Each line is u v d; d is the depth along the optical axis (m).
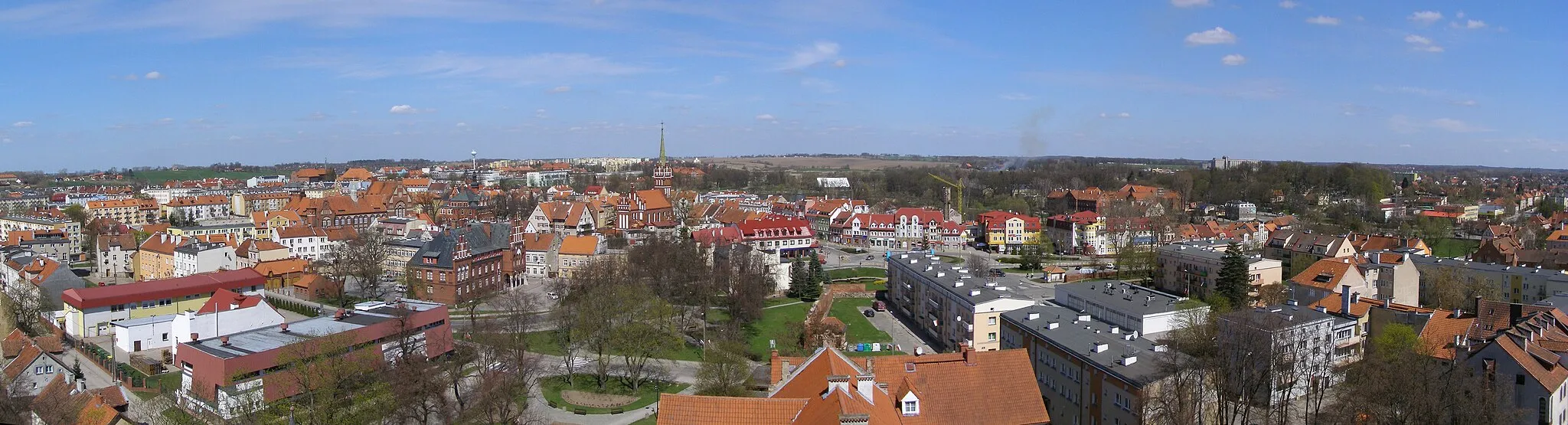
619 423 137.12
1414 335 141.62
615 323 160.38
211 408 134.38
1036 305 164.75
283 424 122.44
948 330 182.25
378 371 138.25
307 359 136.62
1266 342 123.19
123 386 157.25
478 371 160.25
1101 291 163.75
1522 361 118.62
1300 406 137.75
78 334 195.12
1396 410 115.81
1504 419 109.19
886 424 82.50
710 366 149.62
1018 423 94.50
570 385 156.88
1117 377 111.19
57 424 121.38
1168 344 125.44
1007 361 98.75
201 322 171.88
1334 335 148.00
